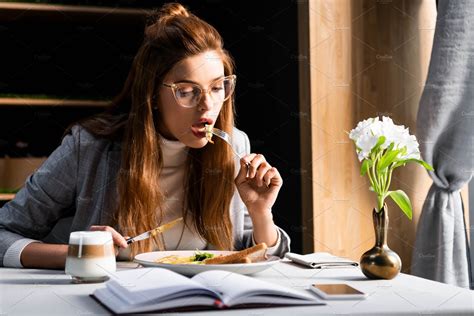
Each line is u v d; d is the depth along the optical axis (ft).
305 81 8.09
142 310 3.08
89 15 9.38
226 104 5.38
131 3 9.67
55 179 5.28
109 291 3.40
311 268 4.65
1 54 9.53
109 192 5.31
